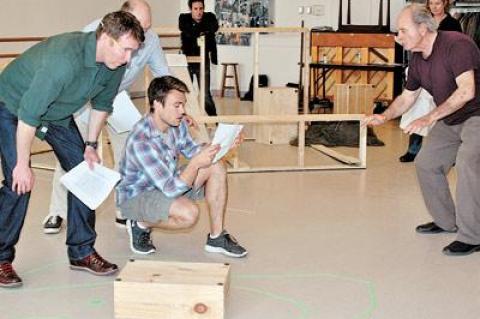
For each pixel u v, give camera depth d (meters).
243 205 5.25
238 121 6.28
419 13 4.05
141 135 3.73
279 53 12.22
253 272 3.84
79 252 3.76
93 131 3.68
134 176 3.82
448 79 4.05
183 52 8.91
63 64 3.15
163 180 3.68
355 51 10.35
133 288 3.08
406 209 5.20
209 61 8.92
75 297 3.46
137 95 12.09
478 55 4.04
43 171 6.35
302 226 4.73
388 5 10.38
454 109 3.95
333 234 4.56
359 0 11.01
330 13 11.59
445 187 4.50
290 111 8.03
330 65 10.09
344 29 10.33
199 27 8.77
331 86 10.55
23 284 3.62
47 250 4.16
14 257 3.72
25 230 4.55
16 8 10.35
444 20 6.38
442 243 4.39
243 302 3.41
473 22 9.01
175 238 4.41
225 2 12.49
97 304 3.38
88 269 3.76
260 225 4.74
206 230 4.58
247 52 12.49
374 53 10.21
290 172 6.42
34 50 3.32
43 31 10.81
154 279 3.11
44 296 3.47
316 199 5.46
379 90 10.19
